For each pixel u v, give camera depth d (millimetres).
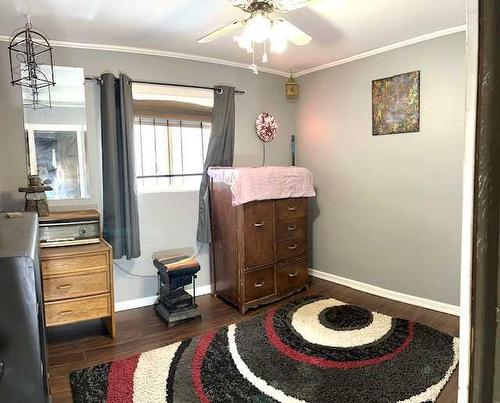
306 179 3617
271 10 1886
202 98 3561
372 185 3545
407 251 3330
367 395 2043
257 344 2623
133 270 3367
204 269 3729
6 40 2781
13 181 2885
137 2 2295
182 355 2500
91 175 3143
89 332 2896
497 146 354
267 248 3348
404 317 3039
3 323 718
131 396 2074
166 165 3498
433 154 3086
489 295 372
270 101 4078
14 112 2855
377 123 3436
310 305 3303
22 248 786
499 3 343
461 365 410
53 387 2180
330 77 3828
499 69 347
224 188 3340
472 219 381
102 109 3068
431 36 2986
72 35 2848
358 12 2523
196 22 2629
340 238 3896
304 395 2053
